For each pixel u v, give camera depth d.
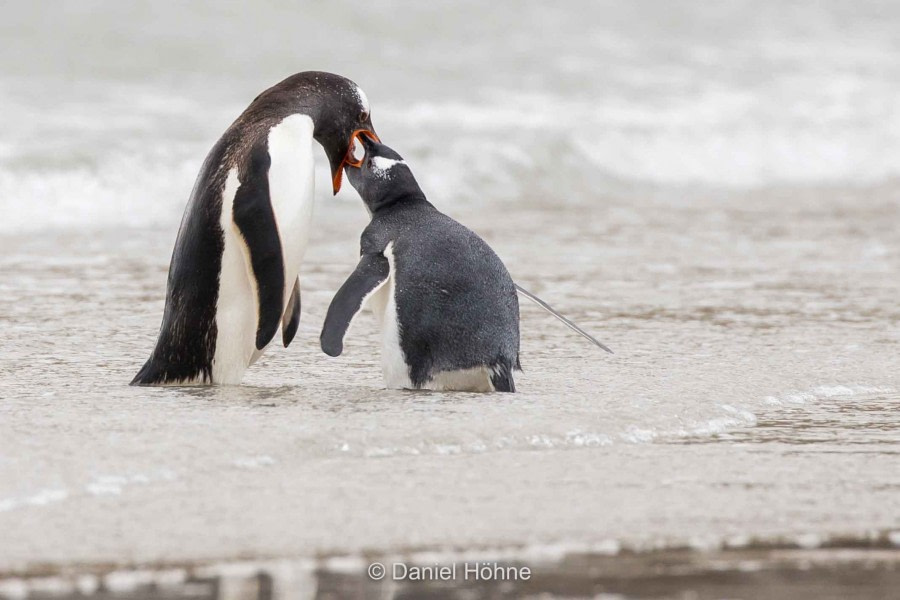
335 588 10.34
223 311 17.52
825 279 29.50
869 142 65.69
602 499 12.90
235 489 12.83
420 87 73.12
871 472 14.15
